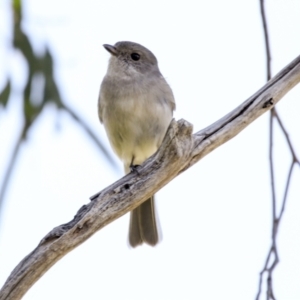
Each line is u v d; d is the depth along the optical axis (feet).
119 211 26.89
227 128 28.30
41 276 25.63
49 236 25.66
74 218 26.30
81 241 26.13
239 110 28.53
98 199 26.68
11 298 25.14
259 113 28.58
